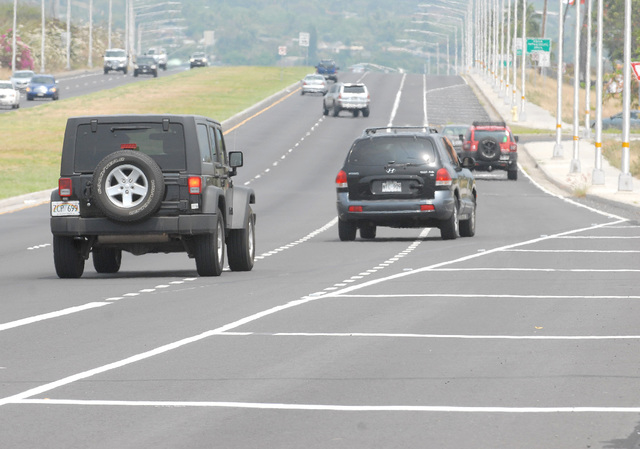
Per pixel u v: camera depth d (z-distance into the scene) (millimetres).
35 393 24359
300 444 19906
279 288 44312
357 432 20797
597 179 120562
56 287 45281
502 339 31828
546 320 35594
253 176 137250
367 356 29047
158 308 38469
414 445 19828
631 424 21453
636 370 27031
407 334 32719
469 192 72312
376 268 52031
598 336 32375
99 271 52844
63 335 32594
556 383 25469
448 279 47250
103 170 46844
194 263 57219
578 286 44750
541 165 156000
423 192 66688
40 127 189250
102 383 25469
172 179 47531
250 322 35156
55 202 47875
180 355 29203
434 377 26188
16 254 61250
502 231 74500
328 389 24781
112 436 20484
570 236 69500
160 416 22141
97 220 47594
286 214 91312
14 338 32031
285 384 25359
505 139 135625
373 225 68312
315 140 186625
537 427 21203
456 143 140375
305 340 31656
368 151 67688
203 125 49062
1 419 21859
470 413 22406
